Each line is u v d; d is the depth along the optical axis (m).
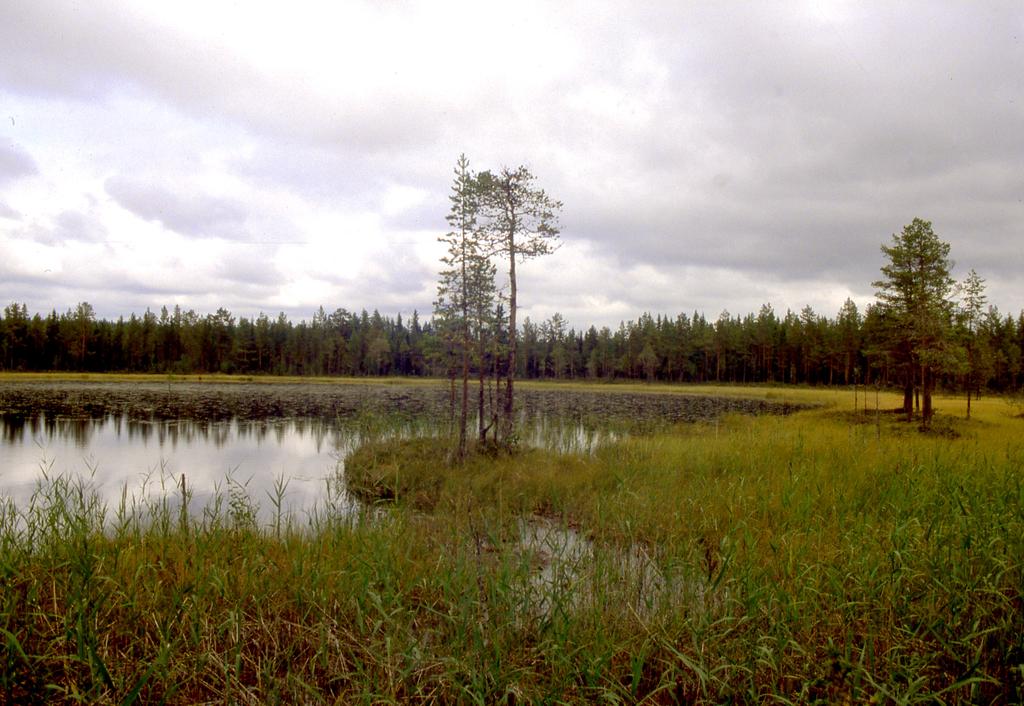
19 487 12.30
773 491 8.84
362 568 5.38
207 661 4.14
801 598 4.86
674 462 12.28
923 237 26.06
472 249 16.73
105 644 4.18
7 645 3.72
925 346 24.97
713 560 6.14
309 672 4.28
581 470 12.45
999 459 11.93
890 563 5.11
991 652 4.23
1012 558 5.07
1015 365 52.56
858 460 11.78
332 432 23.81
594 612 4.82
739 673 4.16
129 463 16.20
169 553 5.78
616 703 3.84
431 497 11.09
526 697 3.85
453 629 4.76
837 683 4.01
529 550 6.00
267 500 11.42
